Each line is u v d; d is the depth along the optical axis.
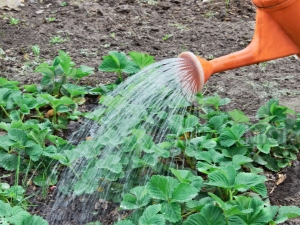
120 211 5.06
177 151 5.52
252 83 7.32
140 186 4.79
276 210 4.59
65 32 8.86
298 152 5.88
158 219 4.29
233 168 4.76
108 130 5.57
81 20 9.30
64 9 9.72
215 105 6.13
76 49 8.32
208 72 5.16
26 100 6.18
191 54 5.17
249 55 5.25
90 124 6.34
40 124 6.03
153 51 8.27
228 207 4.30
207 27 9.05
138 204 4.60
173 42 8.55
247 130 5.88
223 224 4.36
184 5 9.89
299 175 5.61
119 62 6.52
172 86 5.36
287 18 5.04
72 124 6.37
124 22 9.24
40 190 5.35
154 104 5.66
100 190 5.23
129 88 5.88
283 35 5.21
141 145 5.35
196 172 5.43
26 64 7.75
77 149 5.38
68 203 5.18
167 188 4.52
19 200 5.02
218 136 5.80
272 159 5.68
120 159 5.22
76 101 6.79
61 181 5.39
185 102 5.81
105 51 8.27
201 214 4.40
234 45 8.47
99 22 9.23
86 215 5.05
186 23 9.23
